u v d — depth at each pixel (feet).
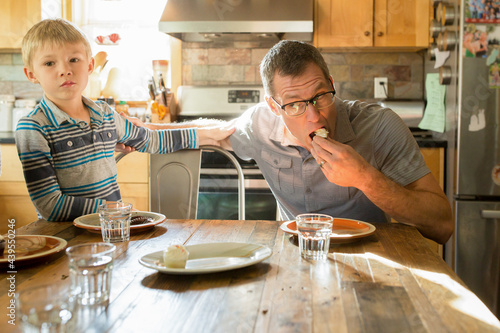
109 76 11.38
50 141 4.89
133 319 2.25
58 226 4.28
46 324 2.06
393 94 11.01
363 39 10.11
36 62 4.93
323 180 5.09
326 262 3.12
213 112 10.84
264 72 4.44
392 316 2.27
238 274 2.88
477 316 2.27
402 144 4.80
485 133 8.35
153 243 3.65
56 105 5.07
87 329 2.14
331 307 2.38
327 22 10.12
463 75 8.32
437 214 4.23
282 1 9.90
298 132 4.38
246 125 5.58
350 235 3.53
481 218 8.45
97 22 11.40
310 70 4.18
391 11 10.05
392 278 2.80
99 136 5.21
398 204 4.10
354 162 3.96
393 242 3.64
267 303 2.44
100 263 2.44
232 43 11.08
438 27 9.60
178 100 10.93
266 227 4.19
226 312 2.33
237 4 9.86
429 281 2.75
